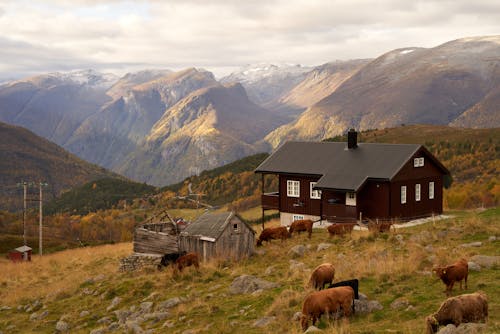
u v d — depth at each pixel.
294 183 50.81
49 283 38.62
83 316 25.89
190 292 25.33
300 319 16.44
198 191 196.88
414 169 46.34
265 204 53.41
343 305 16.08
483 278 18.44
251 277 24.11
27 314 29.20
